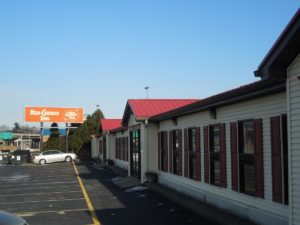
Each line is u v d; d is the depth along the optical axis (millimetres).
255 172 11070
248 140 11781
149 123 22281
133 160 26859
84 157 61188
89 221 12867
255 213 11031
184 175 17359
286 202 9672
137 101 23531
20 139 102500
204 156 14898
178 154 18188
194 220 12430
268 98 10461
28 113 60719
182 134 17578
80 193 19969
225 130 13055
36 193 20516
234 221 11391
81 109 62500
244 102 11766
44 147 65875
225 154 13039
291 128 8195
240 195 12086
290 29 7293
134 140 26453
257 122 10969
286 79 8289
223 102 12164
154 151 22328
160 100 23859
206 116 14703
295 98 8086
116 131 37812
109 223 12414
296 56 7969
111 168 36438
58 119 61531
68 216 13859
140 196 18078
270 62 8047
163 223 12125
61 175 31469
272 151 10180
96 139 55406
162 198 17156
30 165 47500
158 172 21906
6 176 31734
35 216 14039
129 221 12594
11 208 15914
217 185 13766
